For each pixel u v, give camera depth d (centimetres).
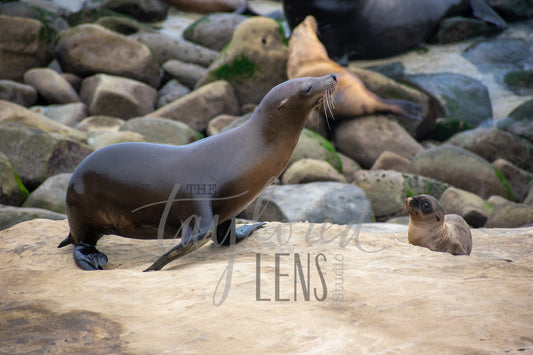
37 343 592
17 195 2245
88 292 767
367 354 557
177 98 3988
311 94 1009
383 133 3428
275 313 678
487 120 3878
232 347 581
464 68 4369
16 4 4622
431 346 570
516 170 3095
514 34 4875
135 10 5234
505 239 1382
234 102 3797
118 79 3794
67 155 2564
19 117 2719
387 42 4538
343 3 4322
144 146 1055
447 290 748
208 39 4822
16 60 3947
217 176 1016
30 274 857
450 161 2920
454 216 1327
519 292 729
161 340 600
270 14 5600
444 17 4806
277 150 1046
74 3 5441
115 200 1035
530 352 551
